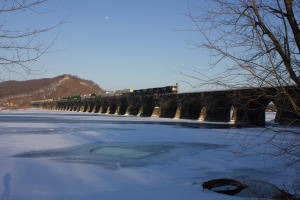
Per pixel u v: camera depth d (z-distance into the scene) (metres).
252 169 12.86
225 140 23.39
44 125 39.62
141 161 15.00
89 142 22.39
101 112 114.38
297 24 5.83
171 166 13.78
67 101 162.75
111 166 13.61
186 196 8.68
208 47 5.47
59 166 13.26
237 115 46.88
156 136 26.92
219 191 9.34
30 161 14.19
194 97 61.03
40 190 9.34
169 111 72.81
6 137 24.16
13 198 8.41
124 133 29.66
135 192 9.16
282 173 11.86
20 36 4.72
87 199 8.34
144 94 84.38
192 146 20.48
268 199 8.40
